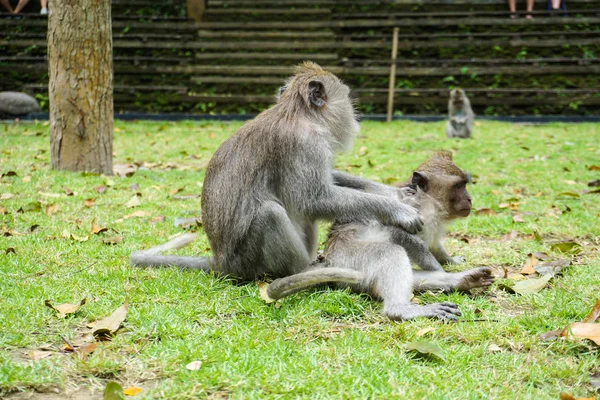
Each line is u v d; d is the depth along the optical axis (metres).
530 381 3.37
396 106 18.75
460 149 12.55
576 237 6.42
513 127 16.33
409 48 18.84
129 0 19.84
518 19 18.83
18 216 6.74
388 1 19.62
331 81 5.13
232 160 4.90
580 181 9.38
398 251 4.48
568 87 18.77
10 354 3.61
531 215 7.30
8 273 4.95
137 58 18.95
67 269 5.13
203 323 4.10
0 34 19.28
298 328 4.01
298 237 4.84
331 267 4.64
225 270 4.95
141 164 10.27
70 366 3.43
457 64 18.81
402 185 5.74
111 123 9.27
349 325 4.16
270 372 3.38
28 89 18.44
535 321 4.12
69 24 8.83
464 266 5.48
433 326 4.02
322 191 4.75
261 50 19.12
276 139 4.80
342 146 5.20
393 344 3.82
